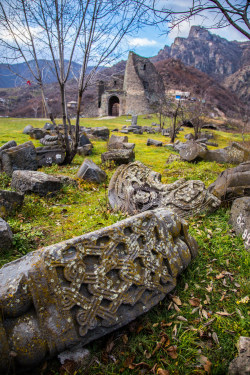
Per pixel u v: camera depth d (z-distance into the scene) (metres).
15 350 1.90
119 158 10.38
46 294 2.04
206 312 2.81
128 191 5.61
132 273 2.50
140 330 2.56
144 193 5.54
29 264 2.12
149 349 2.39
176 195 5.24
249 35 2.58
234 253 3.79
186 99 40.16
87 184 7.61
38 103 53.62
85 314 2.18
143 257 2.62
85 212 5.62
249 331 2.56
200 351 2.39
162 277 2.78
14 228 4.56
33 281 2.03
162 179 8.19
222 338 2.52
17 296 1.99
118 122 35.50
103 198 6.48
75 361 2.16
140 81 46.38
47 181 6.42
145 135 23.50
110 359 2.30
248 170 5.39
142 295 2.60
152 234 2.78
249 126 31.23
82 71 8.84
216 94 72.75
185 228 3.37
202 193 5.11
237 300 2.96
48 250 2.14
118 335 2.49
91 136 18.39
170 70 78.06
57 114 45.97
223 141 24.02
